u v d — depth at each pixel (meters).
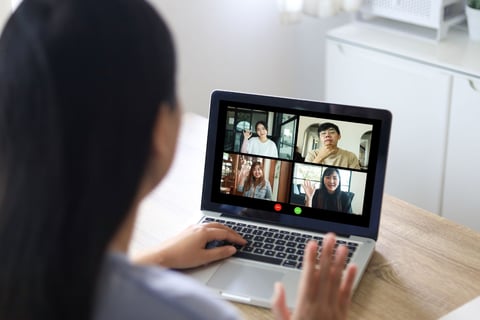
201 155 1.50
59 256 0.53
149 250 1.13
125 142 0.54
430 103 2.13
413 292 1.10
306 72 2.65
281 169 1.22
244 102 1.22
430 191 2.24
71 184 0.53
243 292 1.08
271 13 2.42
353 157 1.19
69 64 0.53
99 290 0.57
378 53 2.19
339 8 2.31
